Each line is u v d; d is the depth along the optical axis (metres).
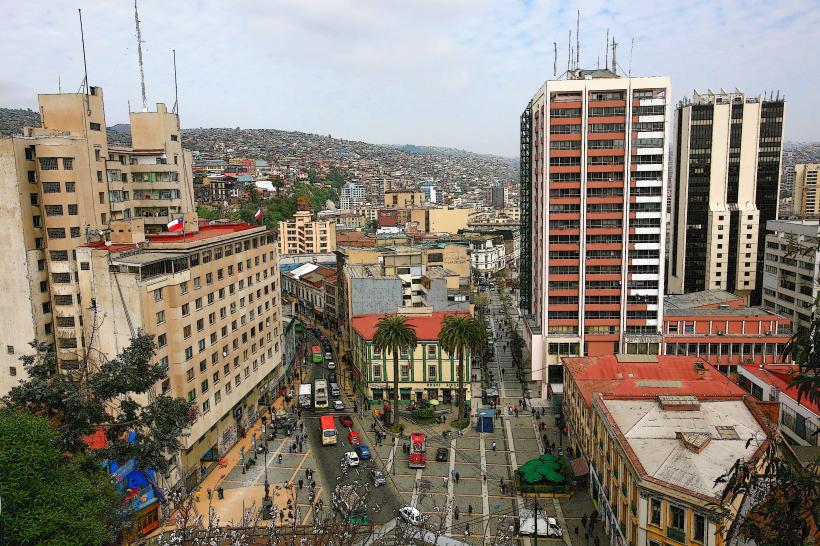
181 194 113.69
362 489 76.69
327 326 177.12
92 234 84.50
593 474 72.94
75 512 46.41
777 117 182.38
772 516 20.22
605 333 119.06
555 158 116.12
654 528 51.81
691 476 51.53
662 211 115.25
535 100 131.00
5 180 77.69
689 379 85.25
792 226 136.50
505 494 76.81
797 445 71.81
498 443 93.62
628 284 117.38
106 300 73.25
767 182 185.00
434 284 125.88
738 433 58.78
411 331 101.06
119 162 100.12
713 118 183.25
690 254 190.88
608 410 66.25
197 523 62.09
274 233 111.81
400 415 106.44
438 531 65.31
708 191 186.50
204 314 83.81
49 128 89.50
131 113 108.31
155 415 60.09
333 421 95.31
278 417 101.06
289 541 64.19
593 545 64.69
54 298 81.19
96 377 58.72
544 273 119.06
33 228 79.69
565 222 117.56
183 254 78.06
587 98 114.00
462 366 100.19
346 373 130.75
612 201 115.88
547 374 118.50
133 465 67.06
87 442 66.06
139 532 65.69
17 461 44.72
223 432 89.31
